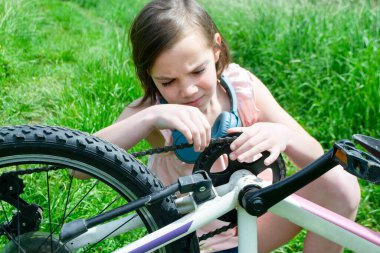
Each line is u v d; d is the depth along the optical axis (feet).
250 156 4.99
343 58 12.62
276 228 6.12
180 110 5.07
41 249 4.99
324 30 14.19
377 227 8.84
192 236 5.00
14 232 5.14
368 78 11.39
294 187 4.73
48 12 19.70
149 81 5.95
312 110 12.20
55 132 4.75
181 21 5.32
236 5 18.20
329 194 5.80
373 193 9.32
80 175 5.42
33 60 14.03
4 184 4.96
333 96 11.96
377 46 12.72
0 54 13.00
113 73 12.10
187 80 5.40
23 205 5.06
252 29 15.72
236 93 5.98
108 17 21.07
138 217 5.18
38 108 11.42
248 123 6.02
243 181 4.94
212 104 5.93
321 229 5.04
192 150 5.56
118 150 4.86
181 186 4.72
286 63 13.85
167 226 4.75
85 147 4.75
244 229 4.94
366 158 4.52
